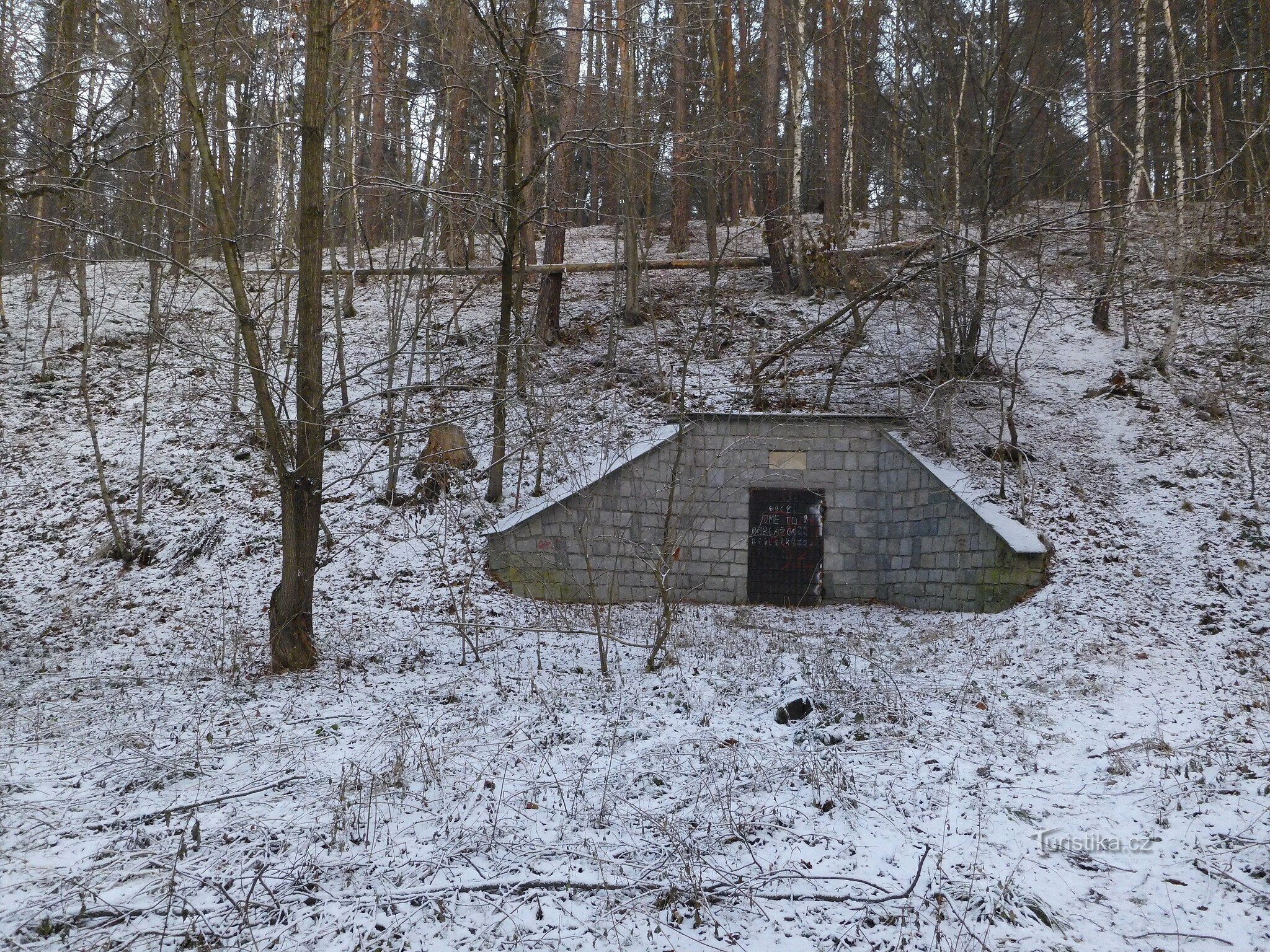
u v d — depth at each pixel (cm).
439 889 459
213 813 563
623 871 486
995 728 728
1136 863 494
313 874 478
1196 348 1783
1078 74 1756
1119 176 2130
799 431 1482
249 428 1712
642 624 1191
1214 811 548
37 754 679
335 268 1522
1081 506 1337
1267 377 1612
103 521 1477
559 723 741
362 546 1384
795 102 2142
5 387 1877
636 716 765
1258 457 1389
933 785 612
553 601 1328
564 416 1410
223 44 1305
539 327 1975
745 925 436
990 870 487
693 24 1461
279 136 1631
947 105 1680
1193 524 1252
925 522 1380
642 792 596
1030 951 409
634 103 1598
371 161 1977
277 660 927
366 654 997
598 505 1416
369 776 617
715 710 786
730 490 1484
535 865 490
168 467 1600
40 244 1944
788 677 852
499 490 1488
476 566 1360
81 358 2011
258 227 1964
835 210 2248
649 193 2028
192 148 1669
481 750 671
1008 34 1576
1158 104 1938
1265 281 999
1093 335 1914
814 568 1464
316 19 904
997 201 1585
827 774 614
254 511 1477
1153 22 1959
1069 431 1552
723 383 1734
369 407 1780
